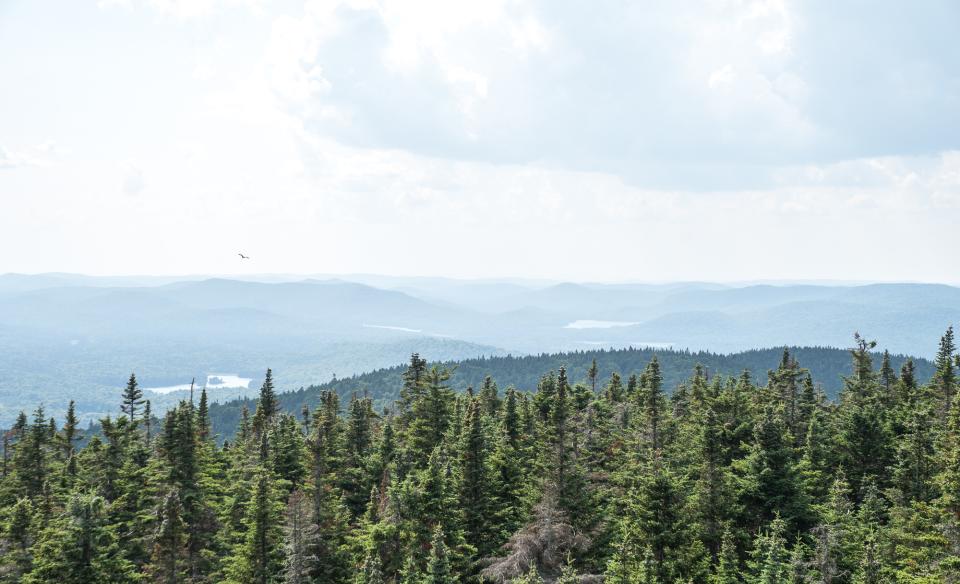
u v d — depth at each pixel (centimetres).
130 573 4384
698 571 4028
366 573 4103
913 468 4878
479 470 5094
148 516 5284
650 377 5703
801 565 3622
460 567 4497
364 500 6100
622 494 5044
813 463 5522
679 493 4372
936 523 4031
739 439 5141
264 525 4691
